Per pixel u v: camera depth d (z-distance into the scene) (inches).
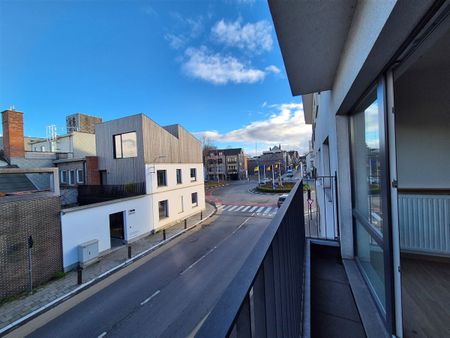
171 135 582.2
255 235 468.4
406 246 107.6
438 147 101.6
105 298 247.3
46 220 292.8
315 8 60.8
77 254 326.0
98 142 544.1
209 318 19.3
